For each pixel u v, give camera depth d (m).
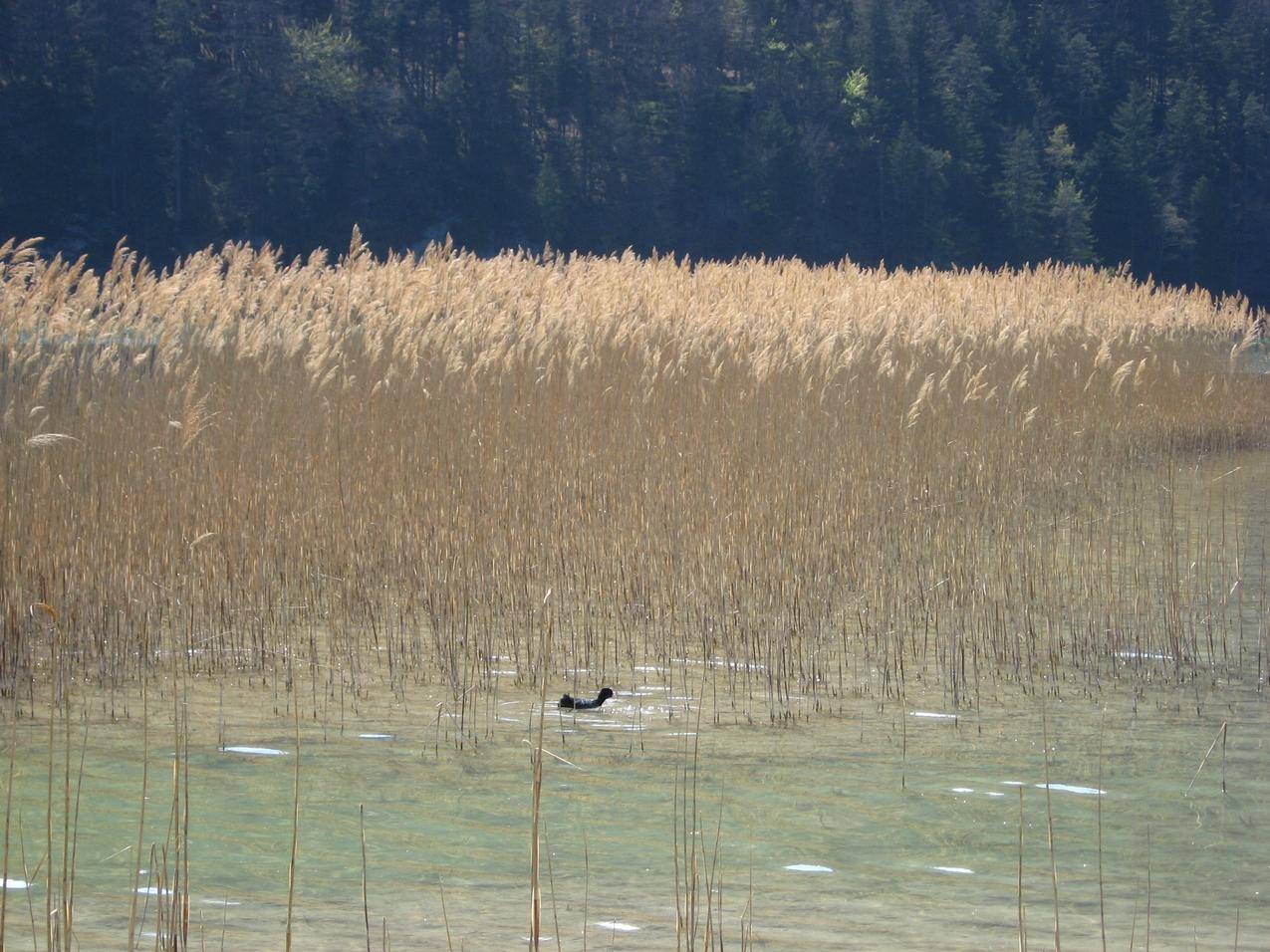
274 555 12.87
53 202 80.75
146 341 15.64
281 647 11.63
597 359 16.97
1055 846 7.35
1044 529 14.58
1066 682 10.83
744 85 112.12
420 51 106.38
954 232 105.94
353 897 6.55
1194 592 13.26
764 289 26.44
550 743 9.23
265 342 16.12
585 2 109.56
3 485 11.76
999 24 130.88
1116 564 14.06
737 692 10.55
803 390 16.73
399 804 7.98
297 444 14.19
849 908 6.46
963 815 7.85
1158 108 135.62
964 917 6.36
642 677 10.95
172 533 12.30
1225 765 8.73
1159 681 10.83
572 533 13.47
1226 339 33.09
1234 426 25.42
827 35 119.75
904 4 120.75
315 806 7.90
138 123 82.50
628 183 98.81
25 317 14.75
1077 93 132.62
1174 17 138.62
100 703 10.09
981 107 118.38
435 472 14.06
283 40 90.12
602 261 27.11
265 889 6.64
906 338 22.56
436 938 6.02
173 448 13.32
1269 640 11.80
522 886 6.73
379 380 15.67
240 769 8.59
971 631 11.98
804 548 13.09
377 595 12.75
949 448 16.66
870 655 11.63
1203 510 17.70
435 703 10.18
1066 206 106.44
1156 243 114.44
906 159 104.06
